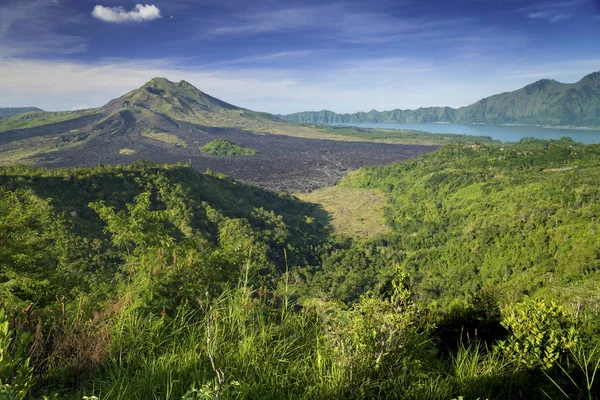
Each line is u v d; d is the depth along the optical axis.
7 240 7.41
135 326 3.39
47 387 2.79
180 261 4.70
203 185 89.62
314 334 3.60
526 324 4.13
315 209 114.12
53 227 45.31
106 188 71.31
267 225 77.25
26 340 1.98
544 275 43.75
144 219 5.55
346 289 50.03
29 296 6.14
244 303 3.71
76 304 4.30
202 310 3.71
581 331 4.37
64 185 67.75
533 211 64.38
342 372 2.87
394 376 3.06
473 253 59.41
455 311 6.47
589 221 54.44
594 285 15.58
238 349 3.12
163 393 2.52
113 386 2.52
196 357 2.90
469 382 3.13
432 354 3.69
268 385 2.74
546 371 3.61
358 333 3.13
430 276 58.19
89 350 3.15
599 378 3.36
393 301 3.82
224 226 68.38
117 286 4.66
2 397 1.77
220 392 2.34
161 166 87.94
